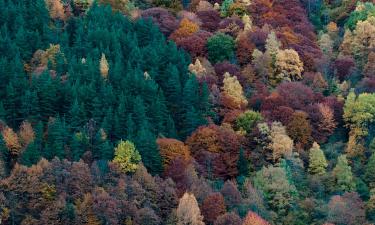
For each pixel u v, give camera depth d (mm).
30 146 127250
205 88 161500
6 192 118875
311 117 161000
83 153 132750
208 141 147000
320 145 158125
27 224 114250
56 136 132125
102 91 148250
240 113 160000
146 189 125938
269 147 148875
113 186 123875
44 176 120938
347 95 170125
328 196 141625
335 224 132375
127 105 146750
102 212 117188
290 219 133375
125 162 130000
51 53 159500
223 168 143625
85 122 141250
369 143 156500
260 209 130750
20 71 148500
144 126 142125
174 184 129500
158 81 166125
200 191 129875
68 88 146500
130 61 168000
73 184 121375
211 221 125062
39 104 143625
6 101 142125
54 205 115875
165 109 154000
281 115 159125
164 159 139000
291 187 137625
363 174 147375
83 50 168125
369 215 136500
